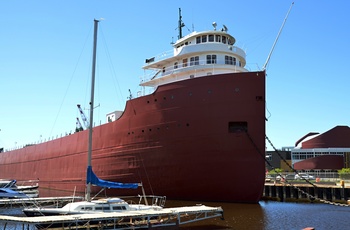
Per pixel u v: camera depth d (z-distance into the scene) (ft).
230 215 63.93
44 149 146.61
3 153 200.64
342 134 215.10
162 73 100.27
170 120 81.61
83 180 110.83
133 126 89.86
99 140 103.04
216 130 75.87
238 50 93.86
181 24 115.44
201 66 88.33
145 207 57.77
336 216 66.13
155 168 83.87
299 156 214.28
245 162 74.23
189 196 80.18
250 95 74.74
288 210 74.08
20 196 88.53
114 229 47.98
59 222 44.86
